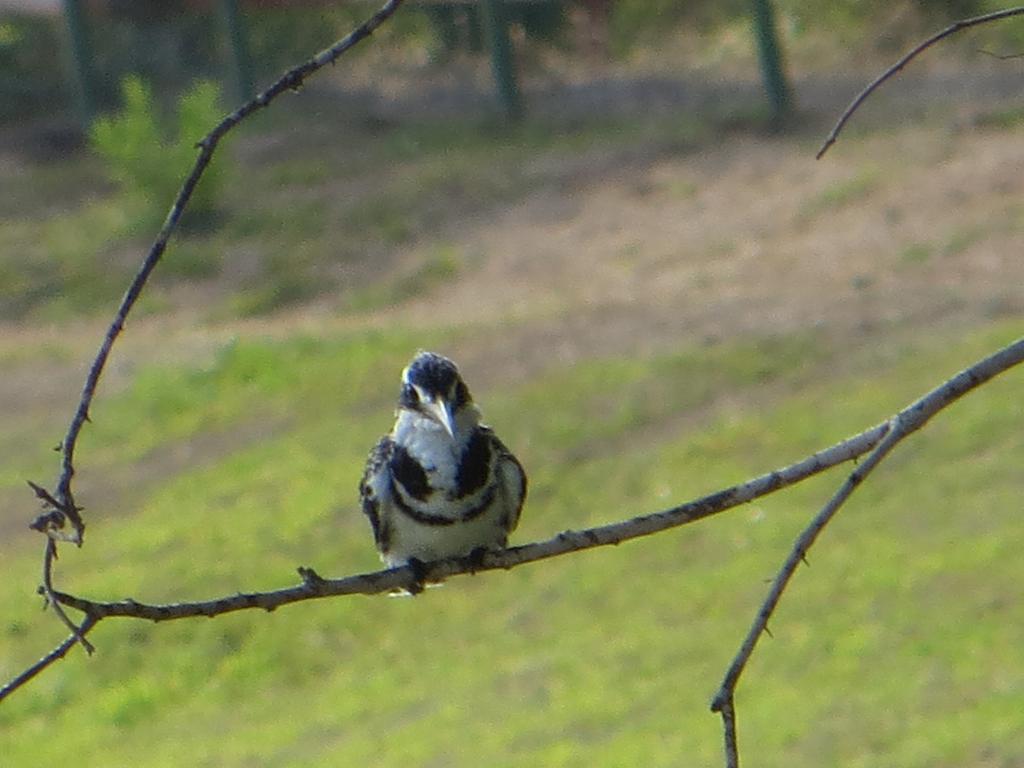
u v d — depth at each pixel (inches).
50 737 602.5
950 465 641.6
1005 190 930.7
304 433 803.4
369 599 655.8
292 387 849.5
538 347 835.4
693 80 1232.8
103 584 692.1
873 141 1052.5
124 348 954.7
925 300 806.5
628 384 768.3
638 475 696.4
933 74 1139.9
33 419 876.0
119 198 1154.7
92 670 642.2
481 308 939.3
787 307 832.9
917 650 515.5
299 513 718.5
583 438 730.8
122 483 793.6
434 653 609.9
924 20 1187.9
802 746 470.9
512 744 511.8
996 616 525.7
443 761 511.5
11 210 1154.7
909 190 964.0
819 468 199.6
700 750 479.2
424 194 1107.3
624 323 851.4
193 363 897.5
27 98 1301.7
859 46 1204.5
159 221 1092.5
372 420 802.2
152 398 864.9
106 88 1284.4
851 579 574.6
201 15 1300.4
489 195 1093.8
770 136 1101.7
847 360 755.4
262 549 697.0
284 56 1300.4
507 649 597.3
